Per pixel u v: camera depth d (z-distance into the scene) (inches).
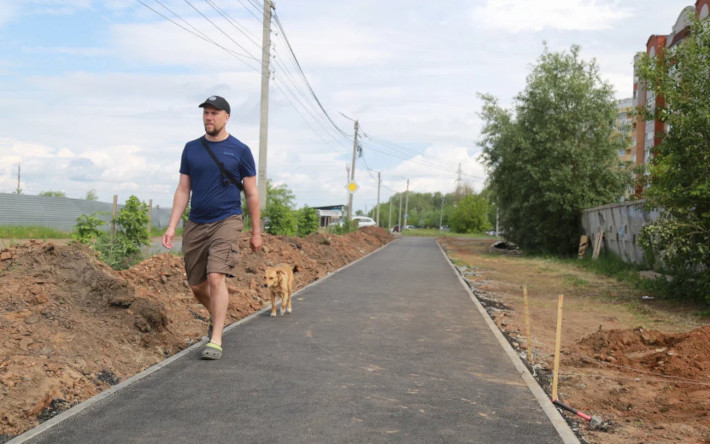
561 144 1114.1
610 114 1124.5
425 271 714.2
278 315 353.4
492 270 811.4
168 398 185.9
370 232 1704.0
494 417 178.2
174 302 323.3
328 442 152.5
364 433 160.1
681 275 486.6
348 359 245.9
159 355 242.5
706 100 452.8
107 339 230.1
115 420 165.0
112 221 469.4
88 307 245.0
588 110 1116.5
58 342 211.0
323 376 217.5
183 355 243.1
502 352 268.8
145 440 151.0
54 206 1111.0
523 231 1241.4
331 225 1605.6
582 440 165.3
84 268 259.9
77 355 208.8
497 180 1284.4
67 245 287.9
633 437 169.3
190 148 242.8
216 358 237.5
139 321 249.4
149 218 501.7
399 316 362.0
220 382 205.3
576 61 1163.9
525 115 1174.3
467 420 174.2
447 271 725.9
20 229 928.3
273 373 219.6
